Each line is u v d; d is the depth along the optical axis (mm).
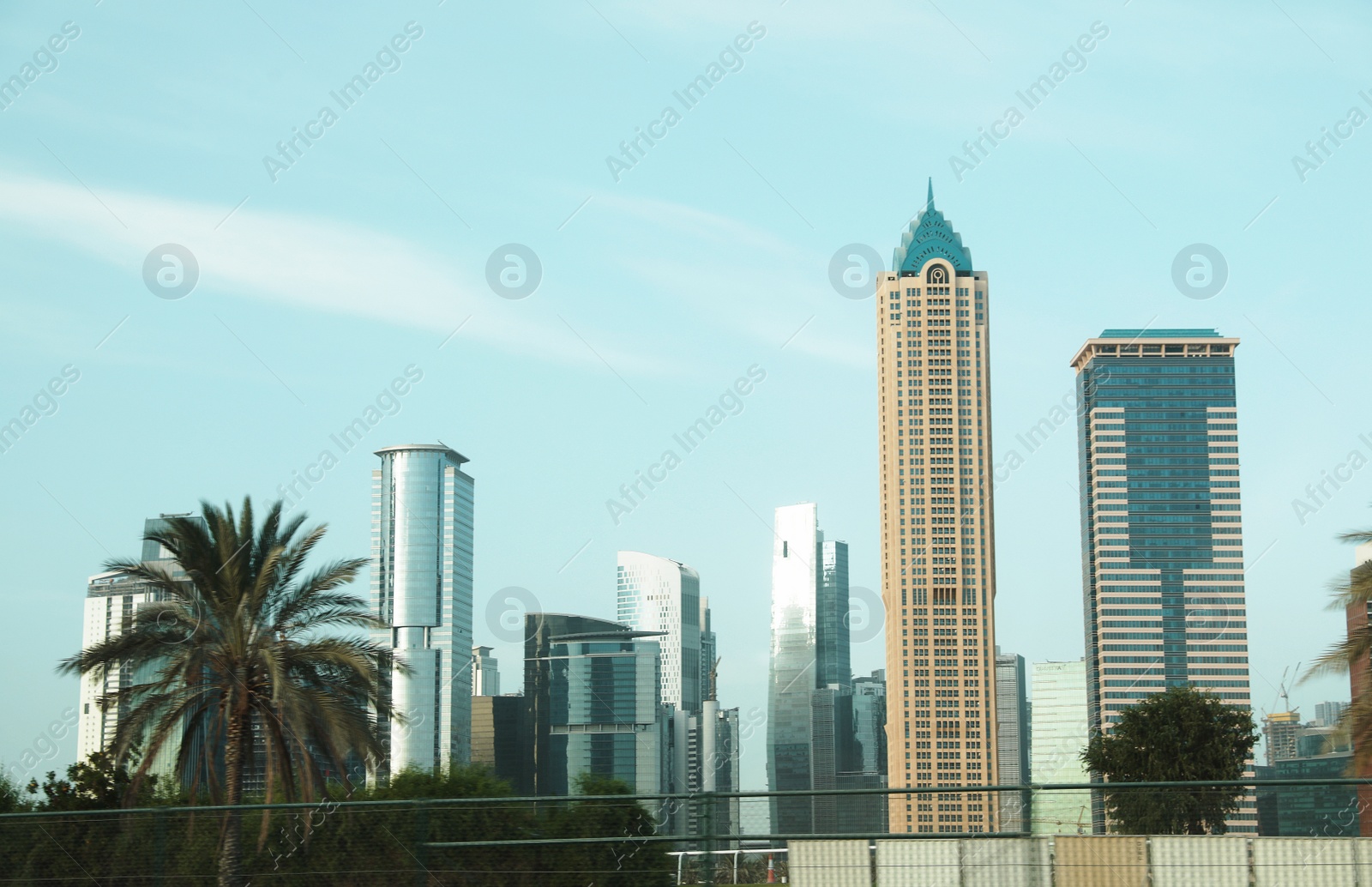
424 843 25266
